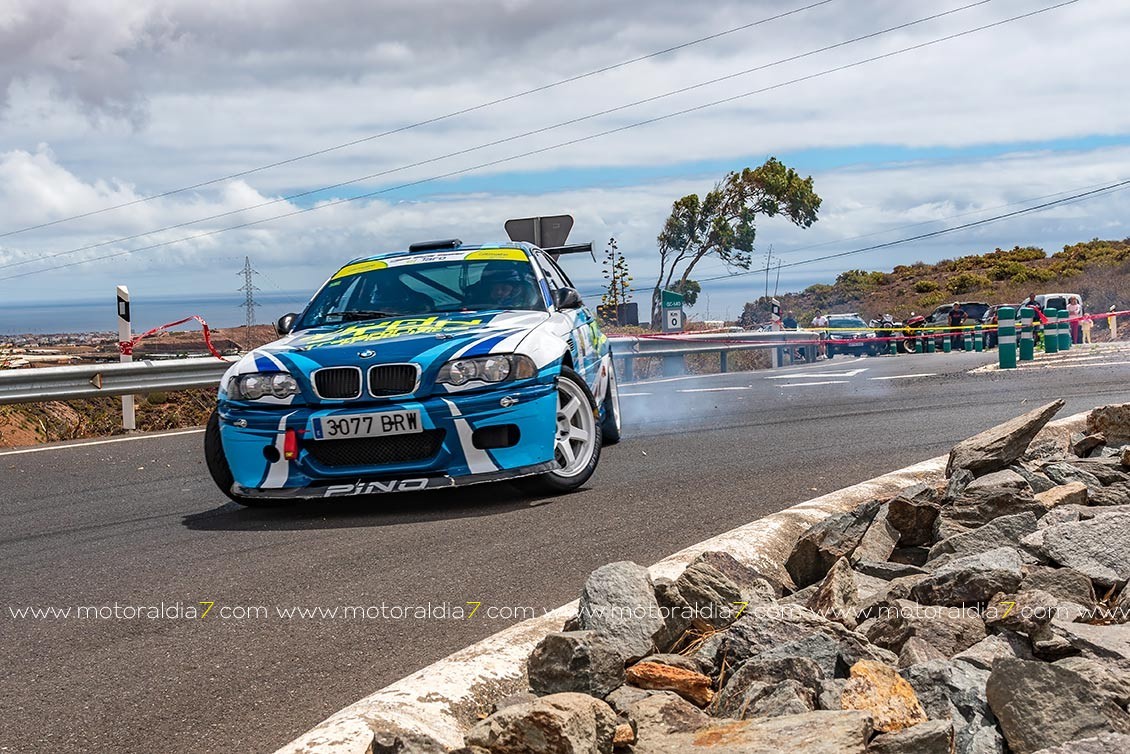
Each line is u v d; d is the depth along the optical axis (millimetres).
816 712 1923
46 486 6332
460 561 3793
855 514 3445
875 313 59406
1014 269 62000
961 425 7270
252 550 4152
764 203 43844
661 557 3754
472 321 5332
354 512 4883
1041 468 4469
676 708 2066
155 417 10672
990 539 3400
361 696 2459
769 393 11133
